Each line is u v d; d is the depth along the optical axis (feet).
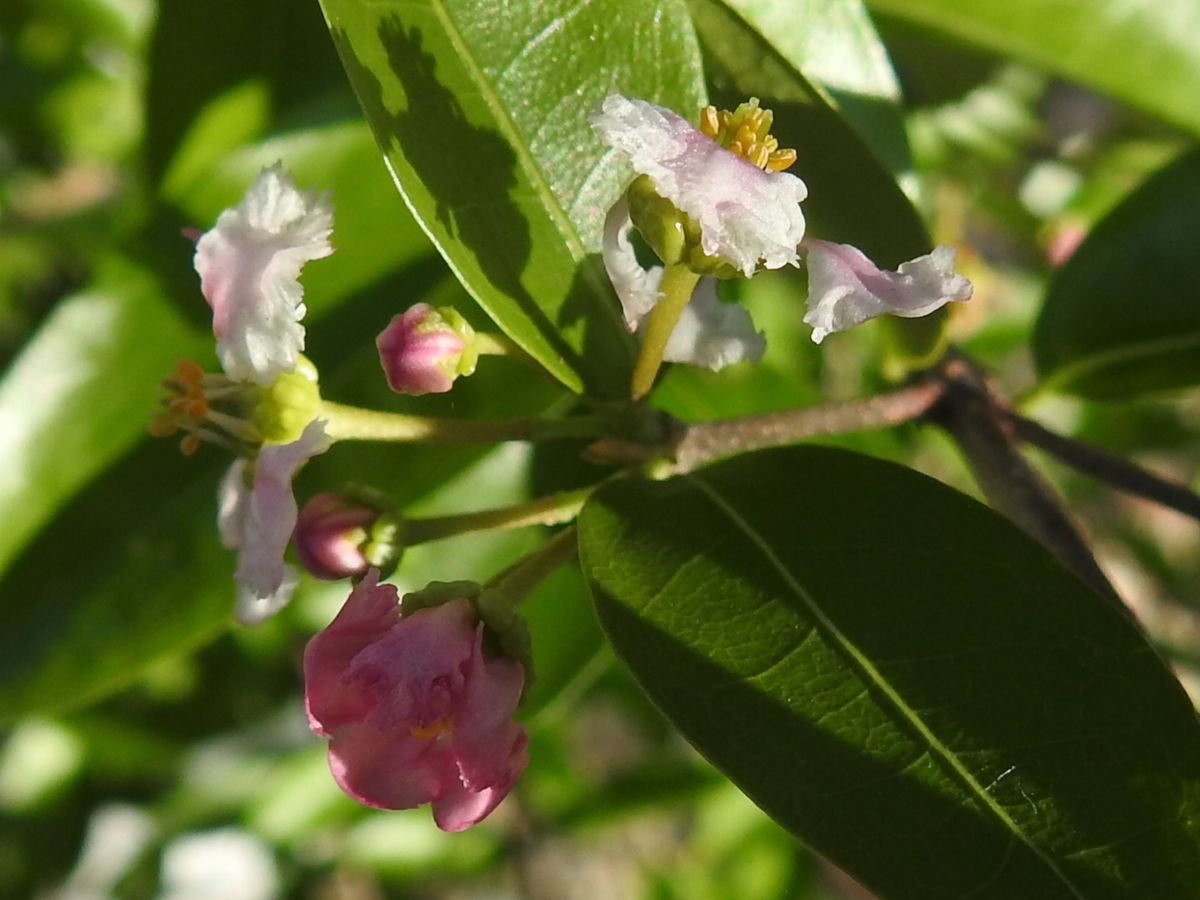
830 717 0.26
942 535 0.28
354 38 0.28
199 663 0.67
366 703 0.26
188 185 0.41
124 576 0.39
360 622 0.27
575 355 0.30
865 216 0.33
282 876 0.74
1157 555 0.78
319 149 0.41
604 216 0.30
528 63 0.30
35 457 0.40
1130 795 0.26
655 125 0.27
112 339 0.40
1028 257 0.67
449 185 0.29
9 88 0.63
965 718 0.26
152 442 0.40
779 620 0.27
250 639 0.67
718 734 0.26
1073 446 0.36
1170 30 0.41
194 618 0.39
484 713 0.26
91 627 0.39
